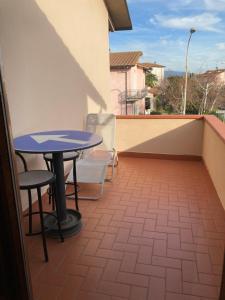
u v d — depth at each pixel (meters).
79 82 4.31
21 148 2.23
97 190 3.48
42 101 3.11
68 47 3.80
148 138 4.87
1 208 1.30
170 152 4.82
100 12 5.34
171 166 4.45
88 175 3.39
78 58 4.23
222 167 2.96
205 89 15.25
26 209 2.88
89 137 2.65
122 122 4.91
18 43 2.61
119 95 16.50
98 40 5.30
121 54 17.95
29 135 2.73
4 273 1.39
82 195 3.33
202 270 1.98
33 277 1.93
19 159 2.72
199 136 4.62
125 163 4.66
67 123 3.86
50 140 2.52
